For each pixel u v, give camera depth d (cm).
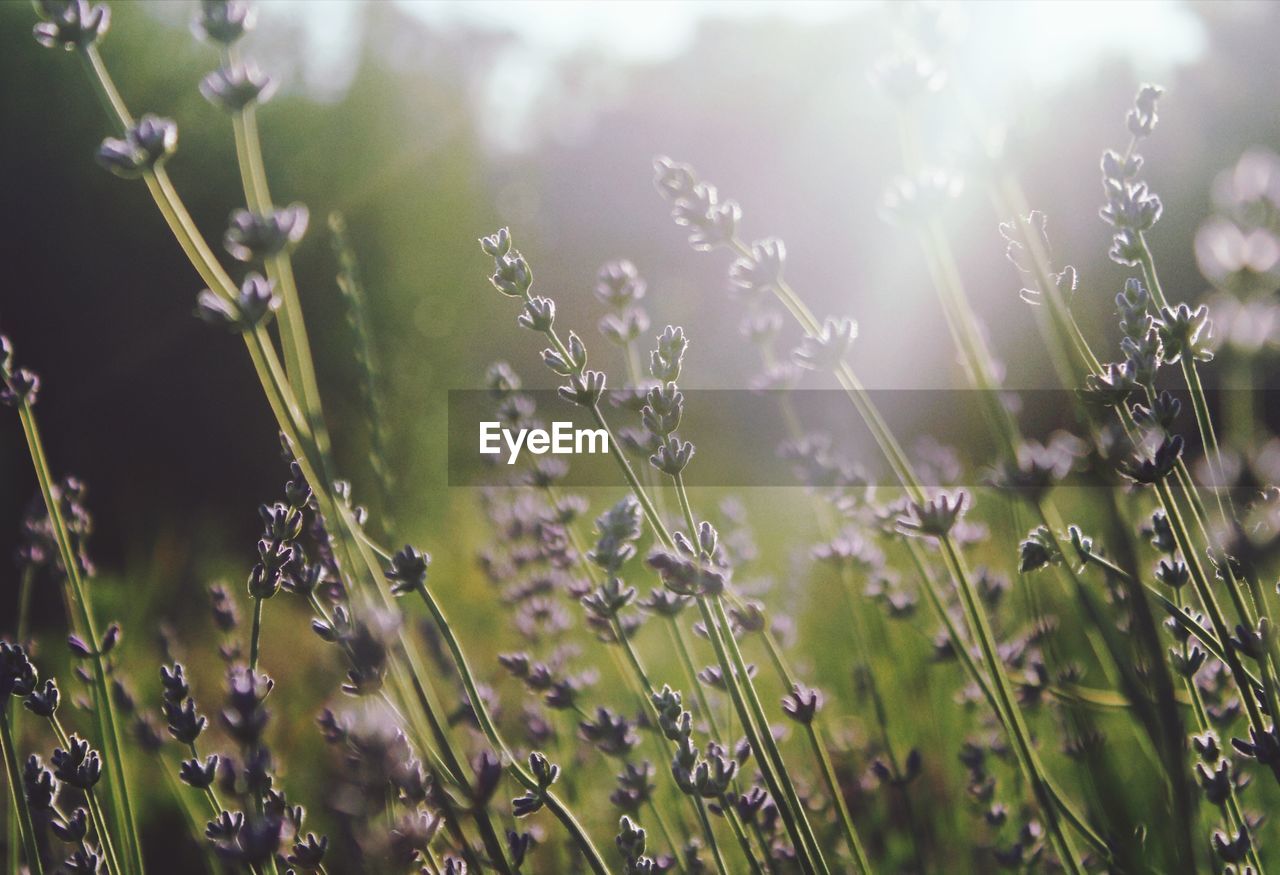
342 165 1202
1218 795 193
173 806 389
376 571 158
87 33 161
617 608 221
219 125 1131
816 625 444
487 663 470
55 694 213
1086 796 247
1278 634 177
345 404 1007
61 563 295
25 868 212
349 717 162
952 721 365
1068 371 178
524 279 202
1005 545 356
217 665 483
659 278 848
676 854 255
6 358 234
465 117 1299
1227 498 170
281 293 157
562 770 323
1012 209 179
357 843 144
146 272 1067
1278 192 162
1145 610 146
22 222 1034
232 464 1042
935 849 313
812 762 353
